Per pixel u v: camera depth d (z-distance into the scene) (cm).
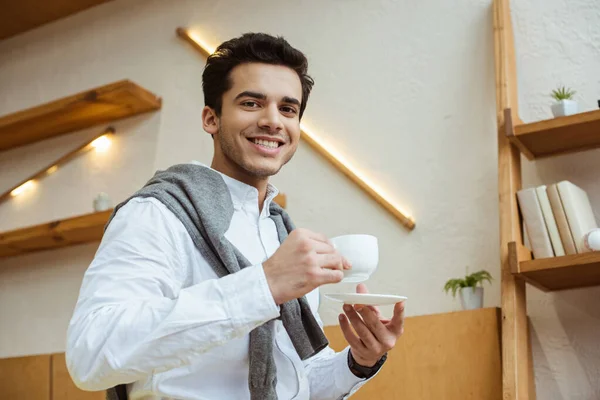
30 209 365
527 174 251
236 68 144
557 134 233
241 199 147
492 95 265
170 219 131
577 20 258
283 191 297
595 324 232
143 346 111
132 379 114
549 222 221
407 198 272
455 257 258
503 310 218
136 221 129
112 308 117
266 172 143
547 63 259
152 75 347
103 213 321
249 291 112
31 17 385
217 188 142
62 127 360
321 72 302
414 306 262
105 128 353
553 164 248
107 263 124
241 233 144
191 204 136
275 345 138
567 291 238
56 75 380
